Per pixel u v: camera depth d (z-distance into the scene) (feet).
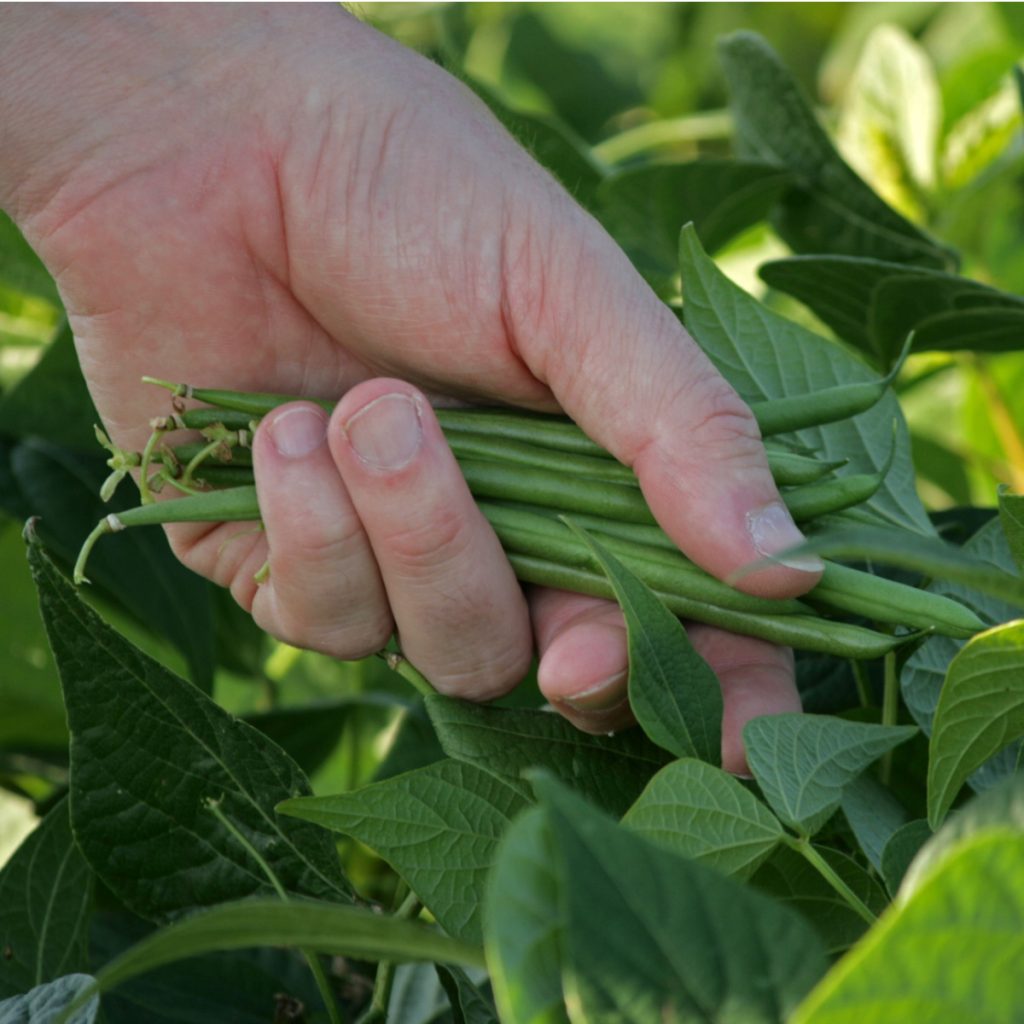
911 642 1.41
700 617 1.41
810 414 1.45
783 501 1.41
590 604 1.47
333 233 1.50
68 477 1.86
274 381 1.60
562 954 1.00
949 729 1.20
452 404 1.57
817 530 1.44
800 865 1.26
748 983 0.99
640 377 1.41
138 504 1.85
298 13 1.54
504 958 0.97
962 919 0.96
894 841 1.23
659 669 1.27
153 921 1.35
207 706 1.36
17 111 1.51
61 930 1.40
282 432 1.40
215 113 1.52
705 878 1.00
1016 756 1.35
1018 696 1.19
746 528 1.38
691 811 1.21
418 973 1.55
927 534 1.49
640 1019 0.98
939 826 1.22
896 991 0.97
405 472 1.37
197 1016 1.47
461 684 1.47
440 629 1.44
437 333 1.50
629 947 0.99
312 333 1.59
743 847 1.21
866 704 1.48
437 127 1.50
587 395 1.43
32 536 1.31
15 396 1.81
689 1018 0.99
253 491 1.42
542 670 1.39
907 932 0.96
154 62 1.52
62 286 1.56
